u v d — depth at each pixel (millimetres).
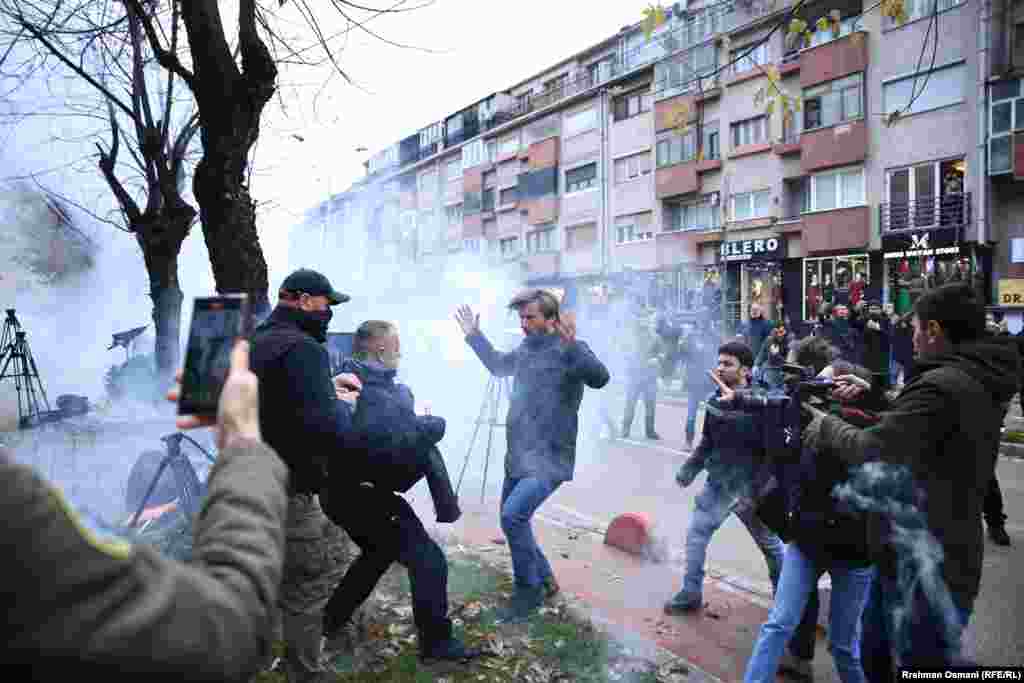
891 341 12969
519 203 41594
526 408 4004
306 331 2889
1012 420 11320
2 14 6141
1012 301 20281
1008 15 20031
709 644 3680
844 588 2859
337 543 3945
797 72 25578
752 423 3877
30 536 731
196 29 4660
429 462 3502
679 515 6398
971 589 2400
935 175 21844
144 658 761
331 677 3156
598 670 3268
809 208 25656
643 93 32531
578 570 4840
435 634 3299
